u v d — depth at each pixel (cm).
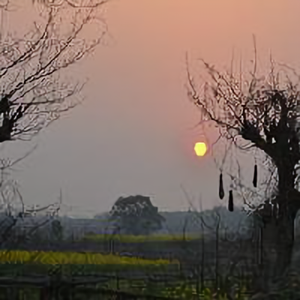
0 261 3869
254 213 3697
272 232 3675
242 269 3603
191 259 3703
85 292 3800
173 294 3612
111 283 3844
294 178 3809
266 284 3559
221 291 3569
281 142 3850
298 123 3878
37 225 3878
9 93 3597
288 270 3616
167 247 3859
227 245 3641
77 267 3959
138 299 3628
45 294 3844
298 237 3753
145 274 3850
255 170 3809
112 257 4081
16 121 3609
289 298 3478
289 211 3744
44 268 3916
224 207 3684
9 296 3853
